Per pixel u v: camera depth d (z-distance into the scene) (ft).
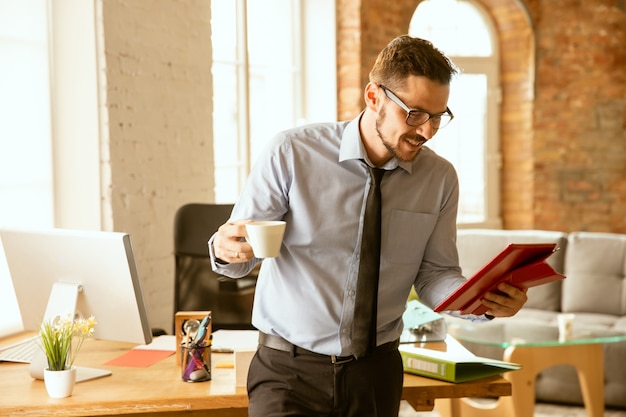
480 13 23.73
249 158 16.80
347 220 6.45
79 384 7.45
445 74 6.00
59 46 11.76
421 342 8.61
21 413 6.86
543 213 23.70
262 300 6.66
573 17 23.25
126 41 12.15
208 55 14.26
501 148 24.11
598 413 13.08
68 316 7.48
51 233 7.59
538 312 16.61
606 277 16.51
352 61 19.86
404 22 21.49
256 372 6.58
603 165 23.49
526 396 12.52
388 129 6.13
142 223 12.63
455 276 6.85
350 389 6.37
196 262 11.09
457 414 11.00
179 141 13.53
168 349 8.69
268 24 18.71
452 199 6.89
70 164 11.91
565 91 23.41
